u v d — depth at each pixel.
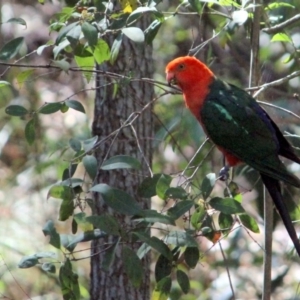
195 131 13.48
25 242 15.34
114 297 10.48
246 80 16.45
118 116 10.46
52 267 7.58
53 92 18.23
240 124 9.59
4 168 17.64
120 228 7.14
